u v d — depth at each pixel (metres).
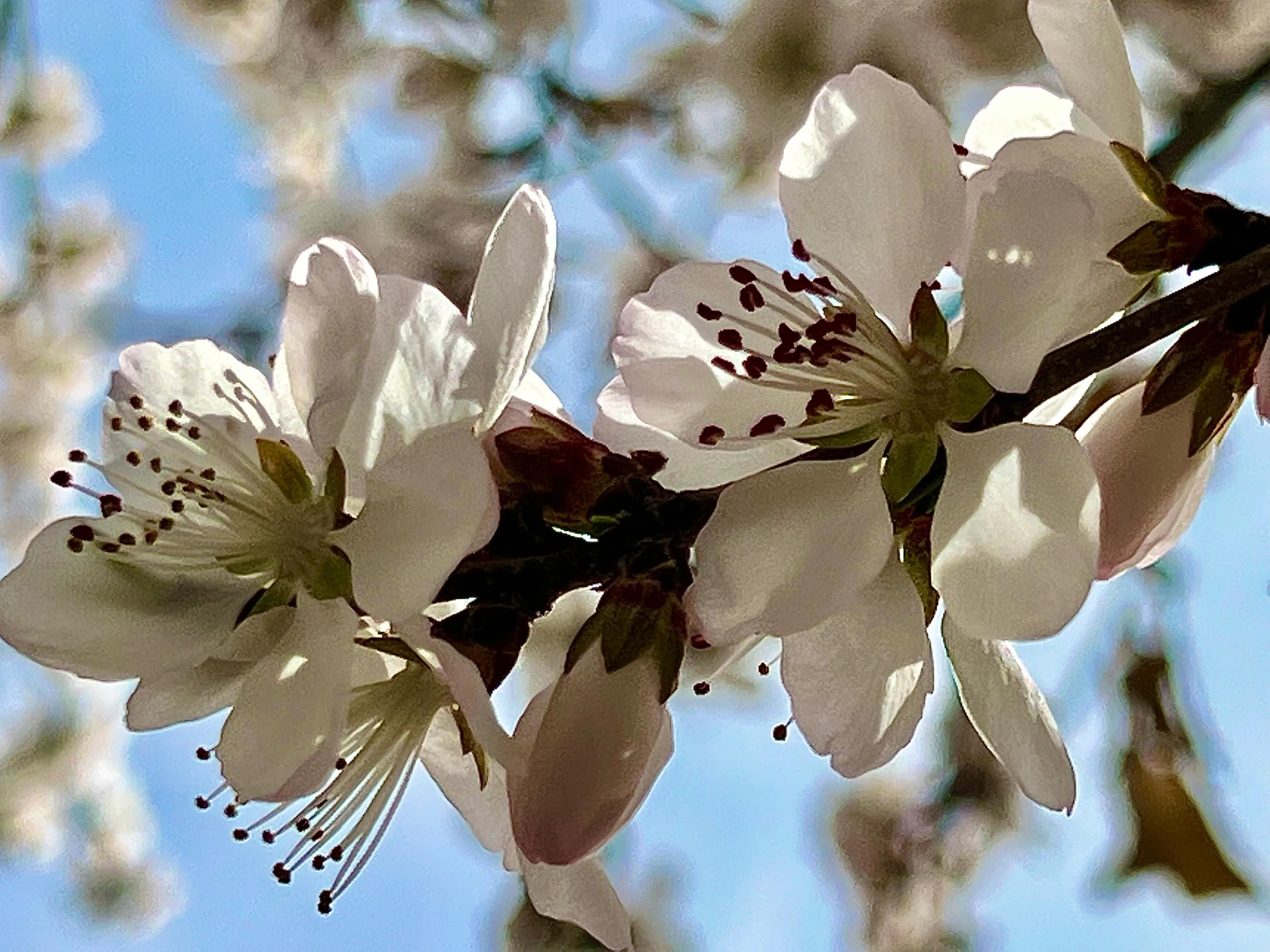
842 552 0.10
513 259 0.10
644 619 0.10
